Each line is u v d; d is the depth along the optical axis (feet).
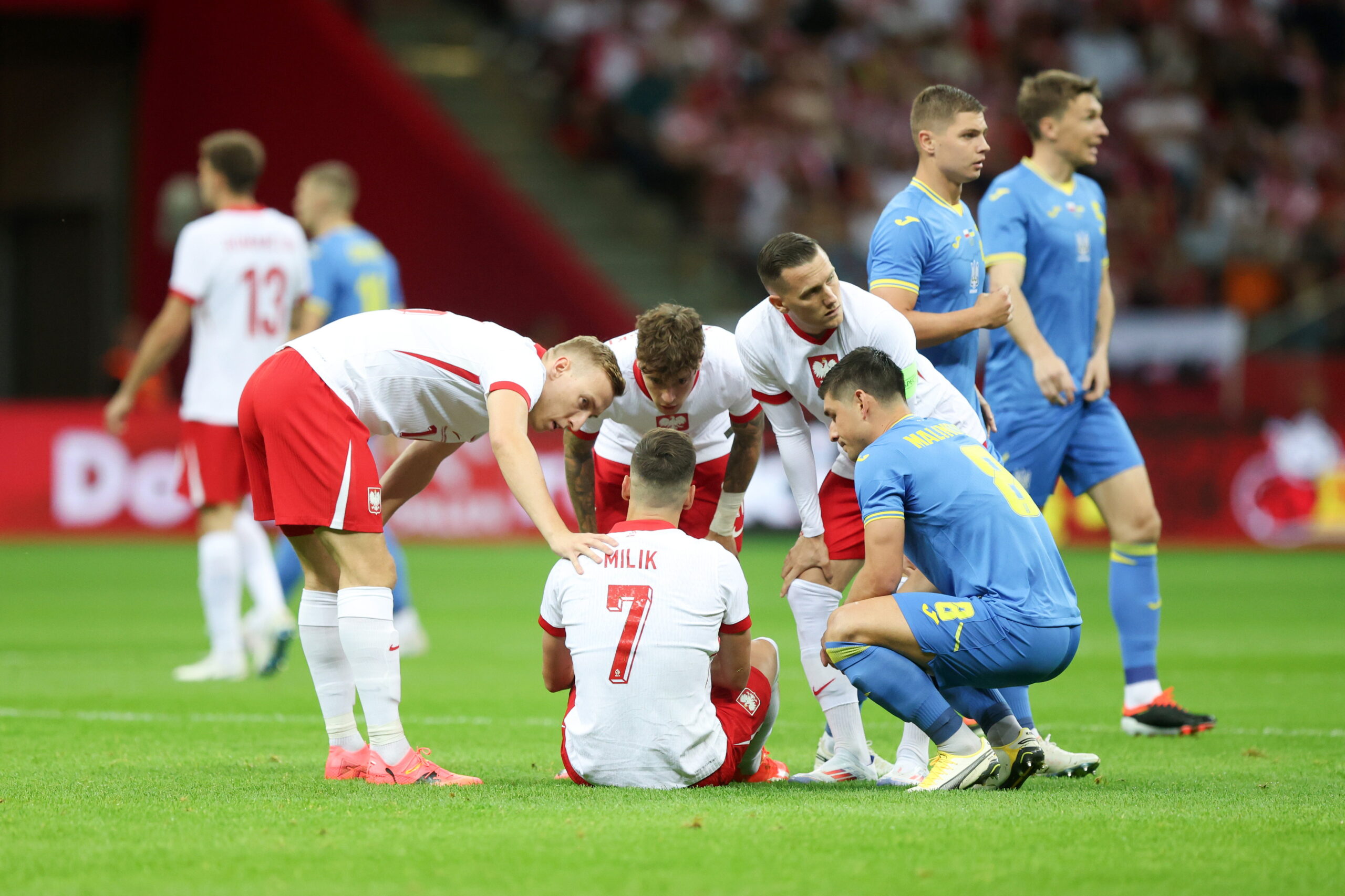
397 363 52.39
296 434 51.83
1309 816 44.73
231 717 71.92
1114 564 72.33
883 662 50.37
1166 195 246.27
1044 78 72.59
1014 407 73.31
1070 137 72.23
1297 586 148.87
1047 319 72.69
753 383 57.41
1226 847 40.16
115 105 249.14
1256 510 189.37
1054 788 51.62
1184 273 234.17
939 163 61.11
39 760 58.03
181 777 53.52
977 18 273.13
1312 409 189.78
